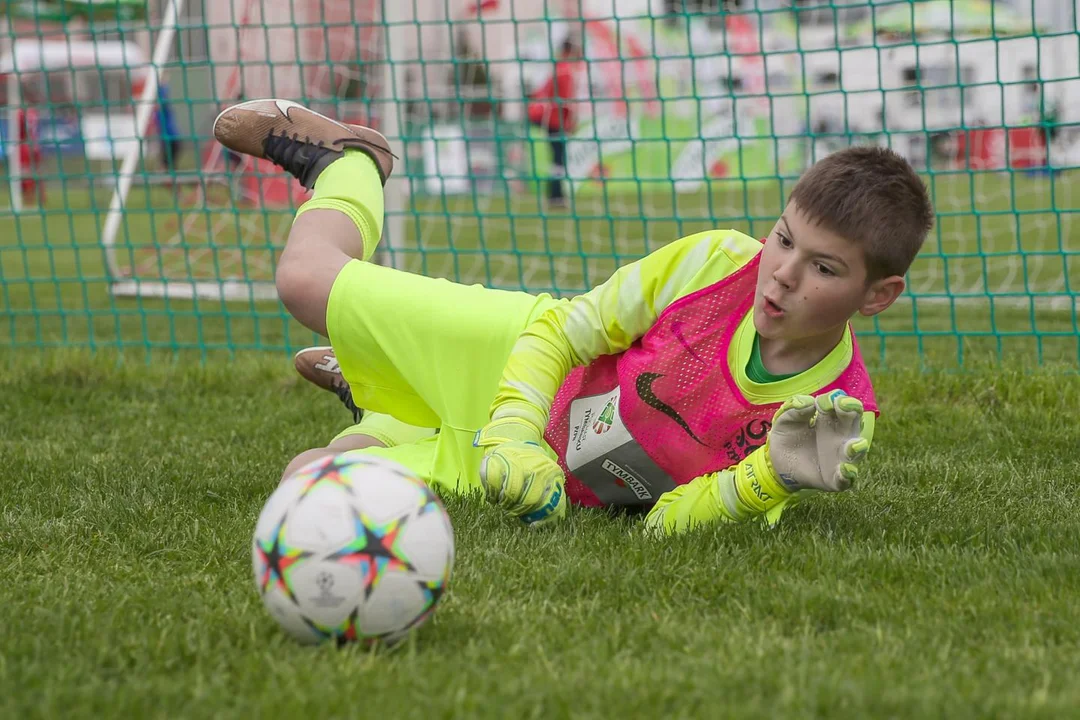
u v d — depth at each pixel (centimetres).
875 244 385
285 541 318
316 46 1606
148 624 345
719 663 315
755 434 448
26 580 400
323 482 325
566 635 338
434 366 490
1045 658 319
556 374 464
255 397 793
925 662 315
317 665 309
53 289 1434
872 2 845
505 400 456
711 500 444
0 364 881
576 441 481
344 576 314
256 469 575
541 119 2494
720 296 441
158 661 315
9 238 2047
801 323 402
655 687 297
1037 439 640
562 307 470
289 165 556
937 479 557
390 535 318
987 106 2564
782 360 439
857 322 1124
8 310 1047
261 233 1709
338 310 495
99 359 880
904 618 354
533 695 290
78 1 1917
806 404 404
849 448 389
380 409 522
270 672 306
